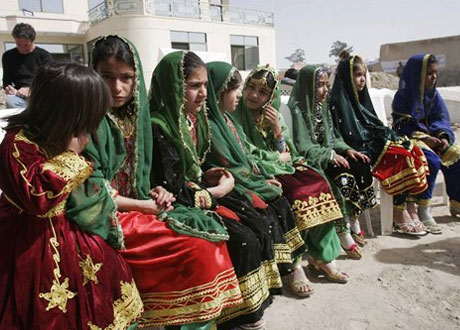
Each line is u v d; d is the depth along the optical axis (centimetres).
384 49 2708
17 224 150
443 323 244
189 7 1988
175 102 223
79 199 156
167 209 196
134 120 201
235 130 277
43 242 148
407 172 363
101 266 158
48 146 151
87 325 150
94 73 151
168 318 184
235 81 265
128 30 1828
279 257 247
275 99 307
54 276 147
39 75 146
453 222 416
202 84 227
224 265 189
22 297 144
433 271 308
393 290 283
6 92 403
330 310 258
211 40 2073
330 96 392
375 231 401
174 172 214
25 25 449
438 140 403
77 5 2150
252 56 2302
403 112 425
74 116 145
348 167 339
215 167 246
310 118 347
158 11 1878
